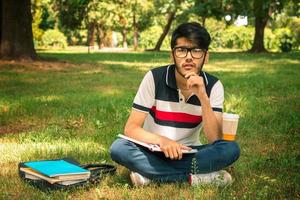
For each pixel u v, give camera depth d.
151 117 4.21
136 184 4.06
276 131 6.48
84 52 33.31
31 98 9.48
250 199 3.76
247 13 12.27
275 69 17.30
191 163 4.10
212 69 17.28
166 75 4.12
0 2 19.06
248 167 4.71
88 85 12.08
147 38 48.72
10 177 4.36
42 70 16.36
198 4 12.09
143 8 42.41
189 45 3.88
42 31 43.91
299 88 11.07
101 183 4.15
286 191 3.98
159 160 4.07
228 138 4.14
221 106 4.18
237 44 45.00
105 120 7.21
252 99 9.16
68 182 3.97
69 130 6.52
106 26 45.16
